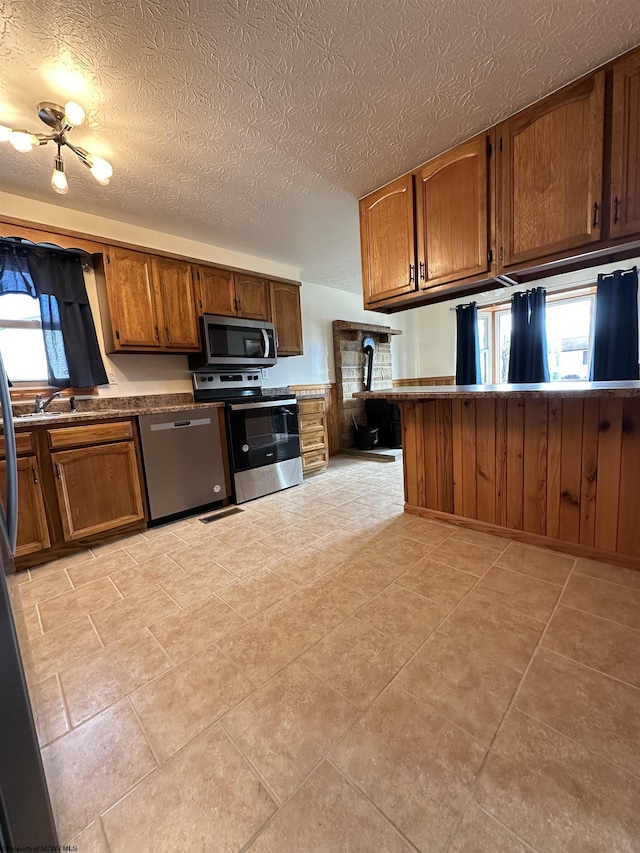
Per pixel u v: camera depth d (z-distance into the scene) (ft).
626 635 4.33
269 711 3.56
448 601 5.15
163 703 3.71
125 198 7.82
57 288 8.17
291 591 5.62
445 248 6.77
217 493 9.80
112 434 7.82
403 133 6.09
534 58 4.75
